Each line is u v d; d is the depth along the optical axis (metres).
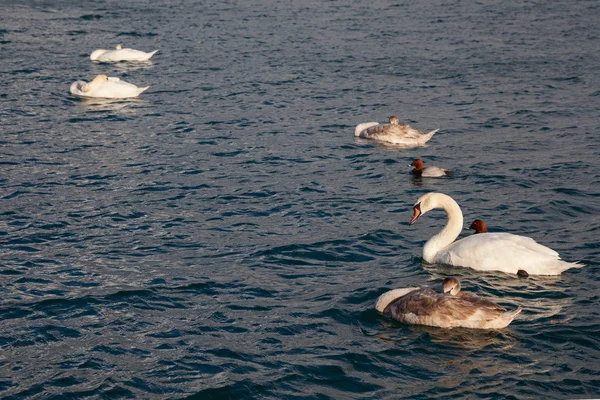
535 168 28.30
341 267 19.67
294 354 15.40
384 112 37.12
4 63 45.31
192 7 68.50
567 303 17.38
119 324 16.62
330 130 33.94
